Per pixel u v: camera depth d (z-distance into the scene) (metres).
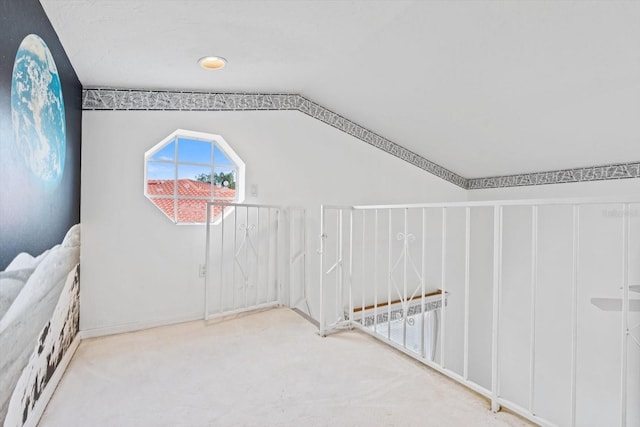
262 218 3.15
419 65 2.47
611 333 3.09
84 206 2.42
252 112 3.10
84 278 2.41
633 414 2.96
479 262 4.37
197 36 1.96
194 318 2.82
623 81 2.13
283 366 1.97
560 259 3.49
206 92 2.89
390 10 1.86
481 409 1.55
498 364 1.53
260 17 1.84
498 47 2.11
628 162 3.01
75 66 2.13
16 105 1.21
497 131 3.12
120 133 2.55
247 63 2.42
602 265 3.15
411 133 3.60
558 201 1.32
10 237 1.16
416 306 4.07
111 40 1.89
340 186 3.58
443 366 1.86
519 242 3.87
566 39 1.93
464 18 1.94
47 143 1.56
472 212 4.47
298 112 3.32
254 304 3.11
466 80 2.51
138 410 1.55
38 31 1.44
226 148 3.03
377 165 3.82
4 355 1.13
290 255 3.30
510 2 1.78
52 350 1.69
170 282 2.73
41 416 1.49
